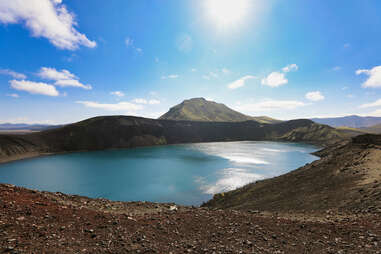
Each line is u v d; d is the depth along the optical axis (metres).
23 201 11.41
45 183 68.31
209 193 55.59
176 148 175.75
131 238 8.94
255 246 8.95
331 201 21.06
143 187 62.56
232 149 164.62
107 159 118.62
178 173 80.00
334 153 46.38
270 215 16.67
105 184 66.44
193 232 10.59
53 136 161.88
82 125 185.00
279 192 32.97
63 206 12.21
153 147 184.50
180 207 17.77
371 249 8.41
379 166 27.78
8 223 8.55
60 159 119.88
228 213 15.36
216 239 9.68
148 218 12.48
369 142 41.56
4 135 134.12
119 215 12.36
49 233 8.41
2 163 107.62
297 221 13.46
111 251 7.47
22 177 76.44
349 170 31.08
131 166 96.06
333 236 10.33
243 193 40.78
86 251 7.27
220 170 83.62
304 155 127.50
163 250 7.94
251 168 87.00
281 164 96.12
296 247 8.92
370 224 11.86
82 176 77.19
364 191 20.39
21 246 6.99
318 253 8.26
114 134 188.50
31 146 139.00
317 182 31.48
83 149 161.00
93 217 11.28
